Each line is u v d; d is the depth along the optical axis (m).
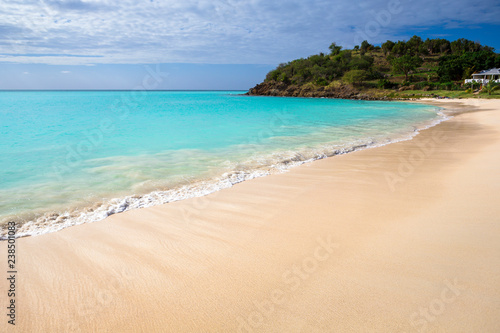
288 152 10.78
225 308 2.78
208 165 8.79
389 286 2.97
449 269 3.20
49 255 3.86
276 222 4.75
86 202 5.81
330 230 4.37
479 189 5.91
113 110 33.47
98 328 2.58
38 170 8.09
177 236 4.35
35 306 2.88
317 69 104.81
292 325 2.53
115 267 3.55
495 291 2.81
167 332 2.51
